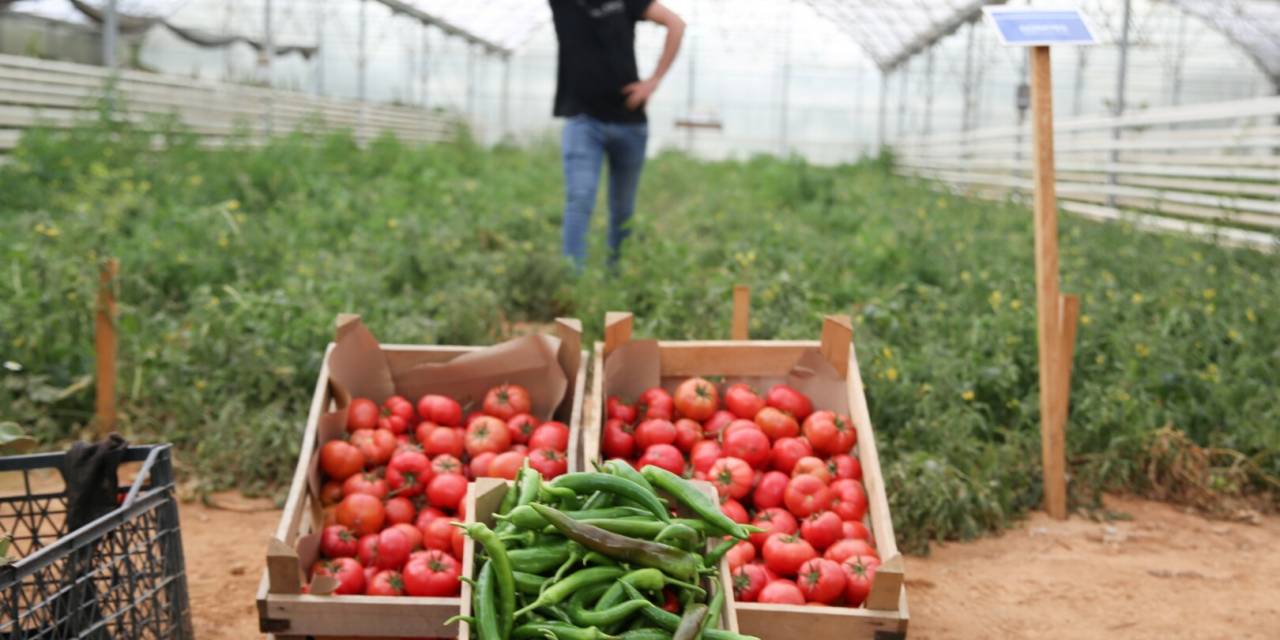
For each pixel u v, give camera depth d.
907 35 30.17
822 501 3.77
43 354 6.09
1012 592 4.46
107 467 3.23
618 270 8.85
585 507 3.02
